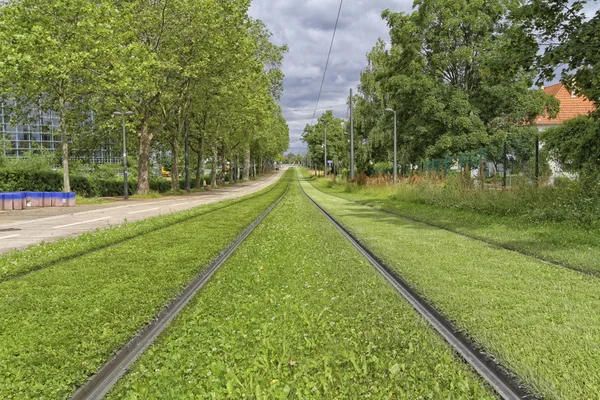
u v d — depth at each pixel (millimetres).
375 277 6387
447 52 33812
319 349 3711
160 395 2998
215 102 42125
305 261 7578
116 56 28406
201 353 3699
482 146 31891
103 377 3408
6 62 21984
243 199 29109
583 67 12281
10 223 15844
